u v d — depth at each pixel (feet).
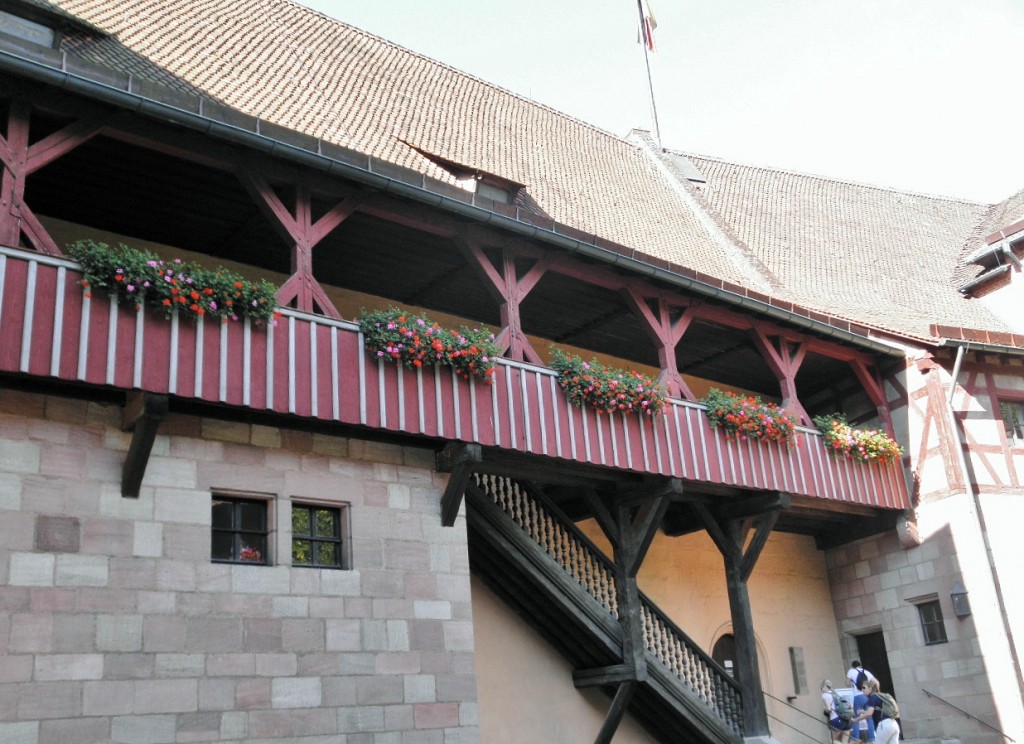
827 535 57.98
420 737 32.07
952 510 51.26
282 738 29.43
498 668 41.52
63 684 26.37
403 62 57.98
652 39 80.07
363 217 37.81
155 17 44.83
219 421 31.37
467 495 38.55
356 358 33.37
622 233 53.62
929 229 74.84
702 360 54.34
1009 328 61.52
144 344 28.89
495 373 36.70
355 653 31.60
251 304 30.99
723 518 47.96
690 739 45.06
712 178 71.51
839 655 56.85
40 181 34.68
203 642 28.91
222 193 35.78
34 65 27.43
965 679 50.14
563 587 40.27
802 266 63.72
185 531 29.66
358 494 33.50
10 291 27.04
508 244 38.81
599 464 38.99
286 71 47.39
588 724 43.50
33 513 27.27
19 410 27.89
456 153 49.52
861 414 56.29
